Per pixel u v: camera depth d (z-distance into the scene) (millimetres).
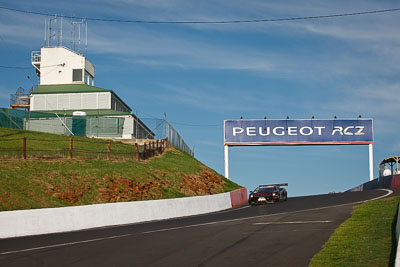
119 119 52281
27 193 26219
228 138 53938
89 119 51844
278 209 28141
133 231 19344
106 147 44250
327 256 11852
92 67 67562
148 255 13125
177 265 11594
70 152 35656
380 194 35406
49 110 59562
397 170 48531
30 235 19719
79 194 28719
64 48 65438
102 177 32156
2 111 47562
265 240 14992
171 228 19844
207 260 12070
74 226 21562
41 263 12430
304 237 15297
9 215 19406
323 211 24094
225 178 51781
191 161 49688
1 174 27266
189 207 29422
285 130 53875
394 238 13523
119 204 24094
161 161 44406
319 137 53812
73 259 12883
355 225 17188
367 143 53688
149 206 25891
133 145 48094
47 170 30328
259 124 54031
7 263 12586
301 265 11031
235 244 14438
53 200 26797
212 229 18672
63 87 61906
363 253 11859
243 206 35406
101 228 21750
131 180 33875
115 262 12234
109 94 59438
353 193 39562
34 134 44281
